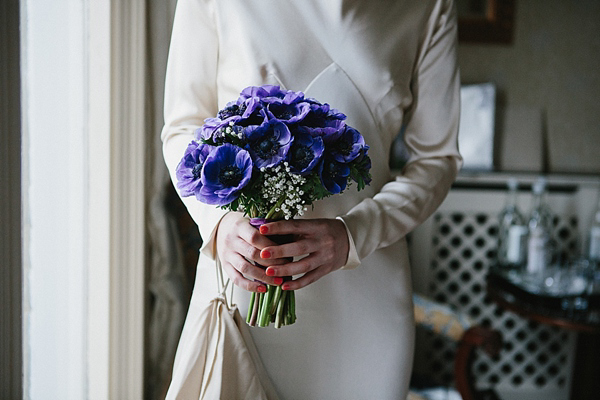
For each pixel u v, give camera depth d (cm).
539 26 327
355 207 110
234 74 112
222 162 88
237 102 95
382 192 115
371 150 116
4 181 128
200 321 106
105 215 194
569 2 327
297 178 88
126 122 194
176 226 211
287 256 95
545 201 310
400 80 116
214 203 88
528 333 325
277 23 111
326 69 113
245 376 105
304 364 113
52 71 182
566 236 315
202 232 104
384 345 117
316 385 114
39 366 187
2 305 129
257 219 96
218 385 102
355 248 102
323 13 112
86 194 194
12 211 130
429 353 321
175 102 115
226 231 100
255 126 89
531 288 262
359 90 114
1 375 130
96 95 190
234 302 112
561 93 331
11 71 129
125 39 190
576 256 310
